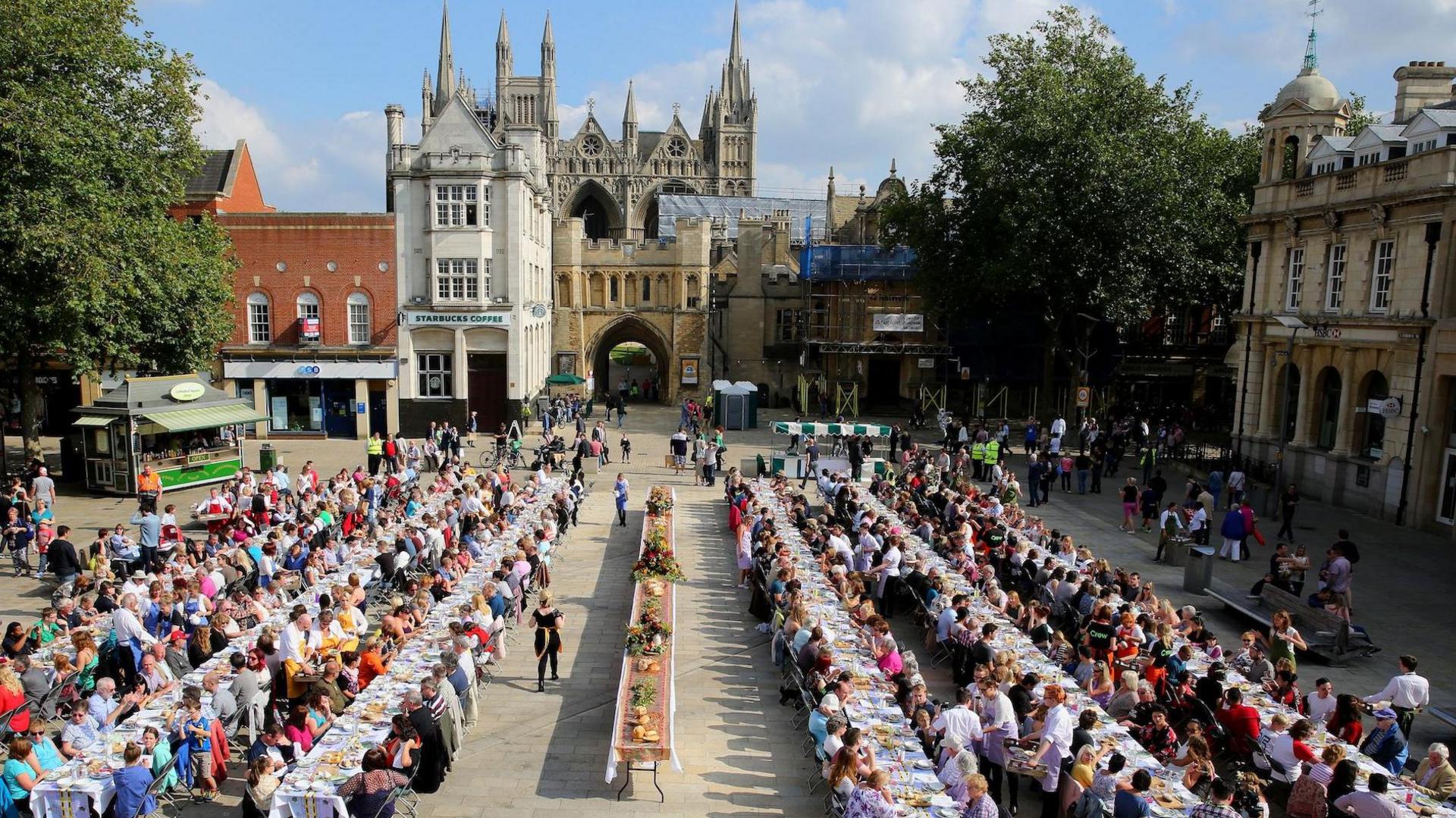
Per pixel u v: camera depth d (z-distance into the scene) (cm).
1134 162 4341
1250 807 1169
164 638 1688
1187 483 4003
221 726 1416
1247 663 1700
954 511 2694
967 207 4962
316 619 1717
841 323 6381
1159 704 1478
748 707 1741
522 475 3966
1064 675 1614
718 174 13700
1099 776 1227
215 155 5184
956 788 1250
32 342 3198
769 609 2136
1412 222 3183
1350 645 1955
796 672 1683
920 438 5194
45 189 2911
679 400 6944
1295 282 3894
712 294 6856
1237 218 4181
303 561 2145
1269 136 4022
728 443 4956
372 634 1969
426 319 4978
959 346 6100
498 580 2012
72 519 3062
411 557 2247
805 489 3738
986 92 4878
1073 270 4544
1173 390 6322
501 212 5009
